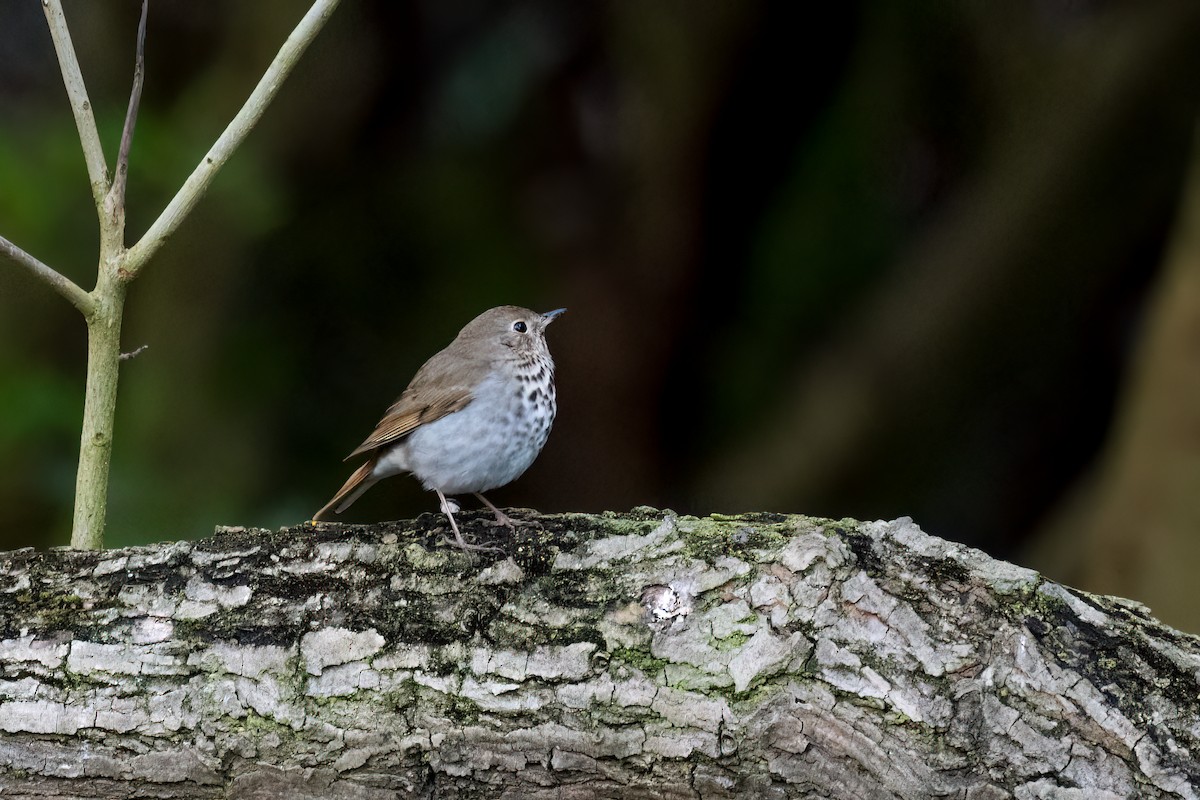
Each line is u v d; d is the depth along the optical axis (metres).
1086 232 12.55
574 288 13.35
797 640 5.66
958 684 5.55
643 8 12.67
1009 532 13.29
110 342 6.72
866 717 5.54
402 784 5.76
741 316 13.27
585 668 5.74
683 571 5.93
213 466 11.45
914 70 12.68
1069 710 5.48
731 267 13.38
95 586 6.10
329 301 12.58
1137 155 12.38
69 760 5.79
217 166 6.79
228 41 11.75
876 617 5.70
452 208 13.01
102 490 6.74
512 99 12.91
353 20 12.13
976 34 12.51
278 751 5.76
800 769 5.57
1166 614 11.06
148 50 11.86
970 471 13.12
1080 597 5.98
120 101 11.80
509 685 5.74
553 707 5.71
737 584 5.86
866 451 12.53
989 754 5.46
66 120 11.32
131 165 11.09
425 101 12.88
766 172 13.22
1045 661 5.57
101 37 11.89
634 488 13.43
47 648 5.88
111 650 5.88
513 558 6.10
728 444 13.07
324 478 12.20
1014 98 12.56
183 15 11.87
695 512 12.71
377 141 12.82
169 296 11.52
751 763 5.60
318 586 6.09
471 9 12.72
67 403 11.03
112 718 5.76
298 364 12.28
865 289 12.85
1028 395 13.12
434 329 12.82
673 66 12.77
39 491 10.87
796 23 12.73
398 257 12.91
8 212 10.83
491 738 5.71
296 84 11.95
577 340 13.38
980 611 5.72
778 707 5.59
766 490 12.50
